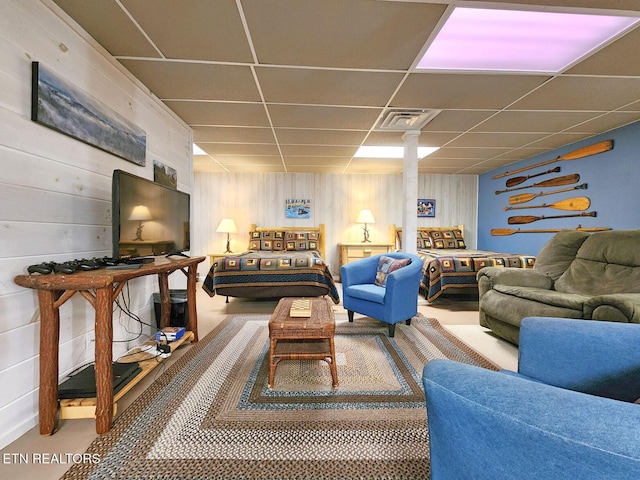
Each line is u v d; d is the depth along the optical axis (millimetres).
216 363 1945
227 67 1953
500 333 2297
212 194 5242
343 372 1825
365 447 1188
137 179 1652
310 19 1500
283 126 3045
